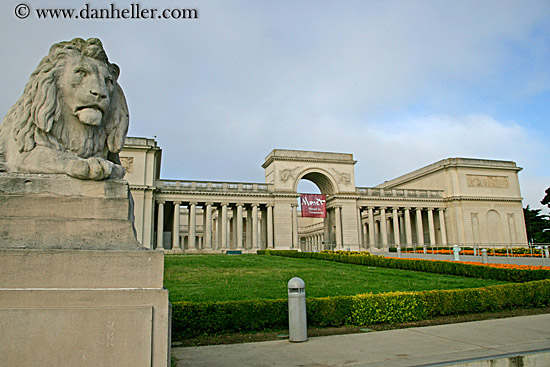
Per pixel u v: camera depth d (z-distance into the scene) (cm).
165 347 453
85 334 429
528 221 9106
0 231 455
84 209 495
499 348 873
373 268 2997
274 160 7169
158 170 7156
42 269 441
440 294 1311
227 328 1074
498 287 1419
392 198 7688
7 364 407
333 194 7425
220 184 6925
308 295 1609
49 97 518
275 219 6944
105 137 580
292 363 784
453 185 7750
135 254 471
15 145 519
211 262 3478
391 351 870
